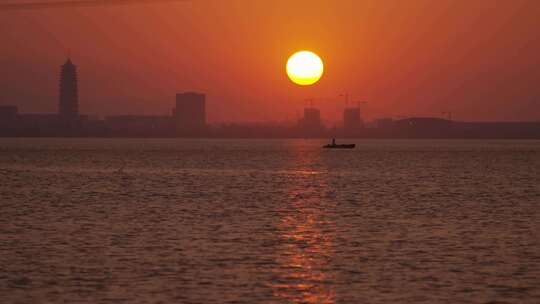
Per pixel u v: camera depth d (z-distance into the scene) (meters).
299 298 117.62
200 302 114.88
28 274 133.00
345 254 154.00
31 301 115.38
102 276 131.50
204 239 173.88
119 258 148.25
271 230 190.38
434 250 159.00
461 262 145.25
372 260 147.38
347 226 199.38
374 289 123.19
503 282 128.00
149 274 133.38
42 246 162.50
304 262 145.12
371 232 187.00
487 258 149.62
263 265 141.88
